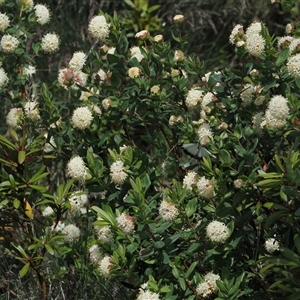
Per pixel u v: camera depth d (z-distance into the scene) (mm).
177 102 2006
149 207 1786
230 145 1845
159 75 1994
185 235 1786
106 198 1929
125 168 1844
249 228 1862
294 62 1745
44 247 1985
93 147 2008
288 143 1867
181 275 1778
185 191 1758
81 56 2018
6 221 2066
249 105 1866
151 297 1716
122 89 1992
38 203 1968
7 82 2076
